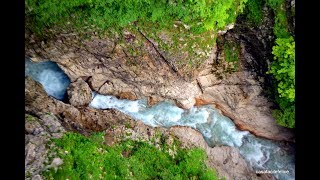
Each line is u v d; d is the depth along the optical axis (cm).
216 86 1493
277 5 1213
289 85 1251
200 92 1518
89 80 1459
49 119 1260
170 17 1192
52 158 1088
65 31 1233
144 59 1341
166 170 1299
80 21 1192
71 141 1181
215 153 1517
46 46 1292
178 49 1286
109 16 1170
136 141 1376
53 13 1167
